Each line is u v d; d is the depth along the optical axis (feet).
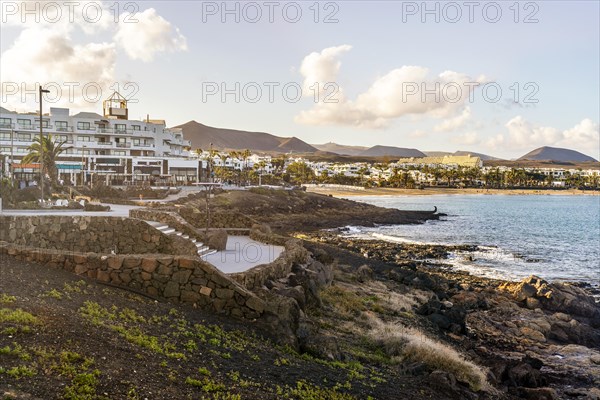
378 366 45.68
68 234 64.34
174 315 40.09
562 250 195.93
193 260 44.50
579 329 80.33
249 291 45.98
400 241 215.51
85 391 22.91
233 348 36.01
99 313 34.99
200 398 25.80
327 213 325.83
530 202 596.70
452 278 128.36
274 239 85.56
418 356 49.80
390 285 98.58
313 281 65.16
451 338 67.31
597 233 262.67
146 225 63.36
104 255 45.62
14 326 27.61
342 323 59.47
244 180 529.86
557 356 66.95
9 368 23.17
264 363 34.91
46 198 140.77
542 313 90.38
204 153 623.36
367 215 332.39
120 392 23.89
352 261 133.08
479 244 211.61
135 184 275.80
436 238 231.50
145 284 44.65
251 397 27.81
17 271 40.78
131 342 30.60
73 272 44.93
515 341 72.49
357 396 33.86
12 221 60.13
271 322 43.32
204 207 210.79
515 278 134.51
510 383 51.80
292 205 318.45
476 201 595.06
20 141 291.58
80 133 311.27
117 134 322.96
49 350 26.11
